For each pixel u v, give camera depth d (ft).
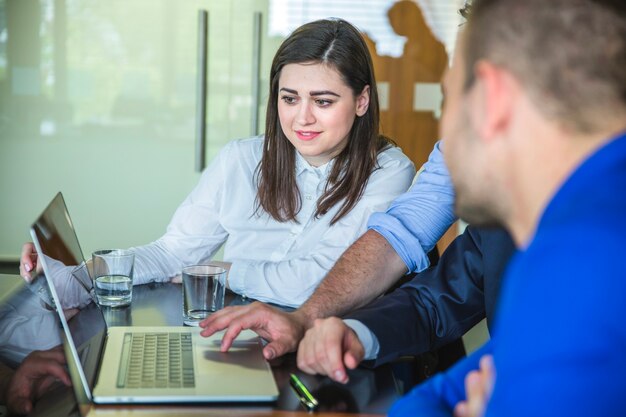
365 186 7.02
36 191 13.82
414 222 5.92
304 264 6.61
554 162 2.38
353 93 6.64
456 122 2.61
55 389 4.19
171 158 13.71
